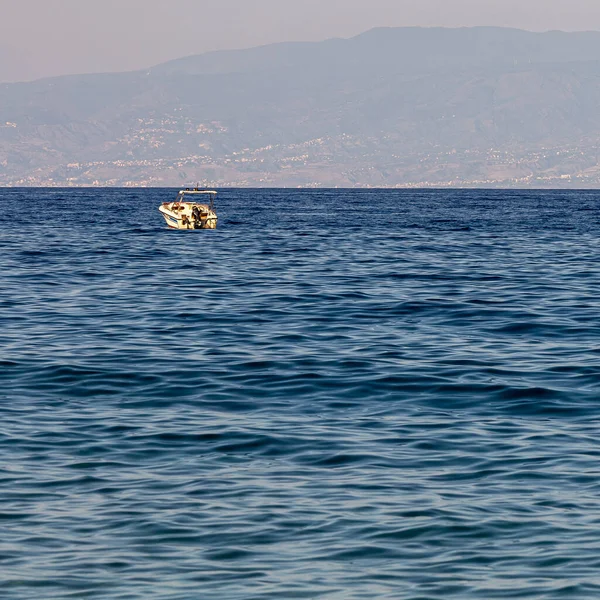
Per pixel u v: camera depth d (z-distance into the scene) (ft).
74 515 130.21
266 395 200.23
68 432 170.50
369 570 112.98
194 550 118.83
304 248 588.09
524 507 132.26
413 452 158.61
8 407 189.06
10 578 111.04
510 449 159.84
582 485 141.18
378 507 132.57
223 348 251.19
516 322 297.94
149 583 109.81
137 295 360.07
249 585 109.19
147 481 144.05
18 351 246.06
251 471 148.97
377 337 269.44
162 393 201.98
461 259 516.73
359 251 566.77
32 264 480.23
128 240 654.12
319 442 164.14
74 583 109.91
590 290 378.53
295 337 269.03
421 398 197.16
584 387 205.57
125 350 248.11
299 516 129.49
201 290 374.63
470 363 231.09
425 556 116.88
